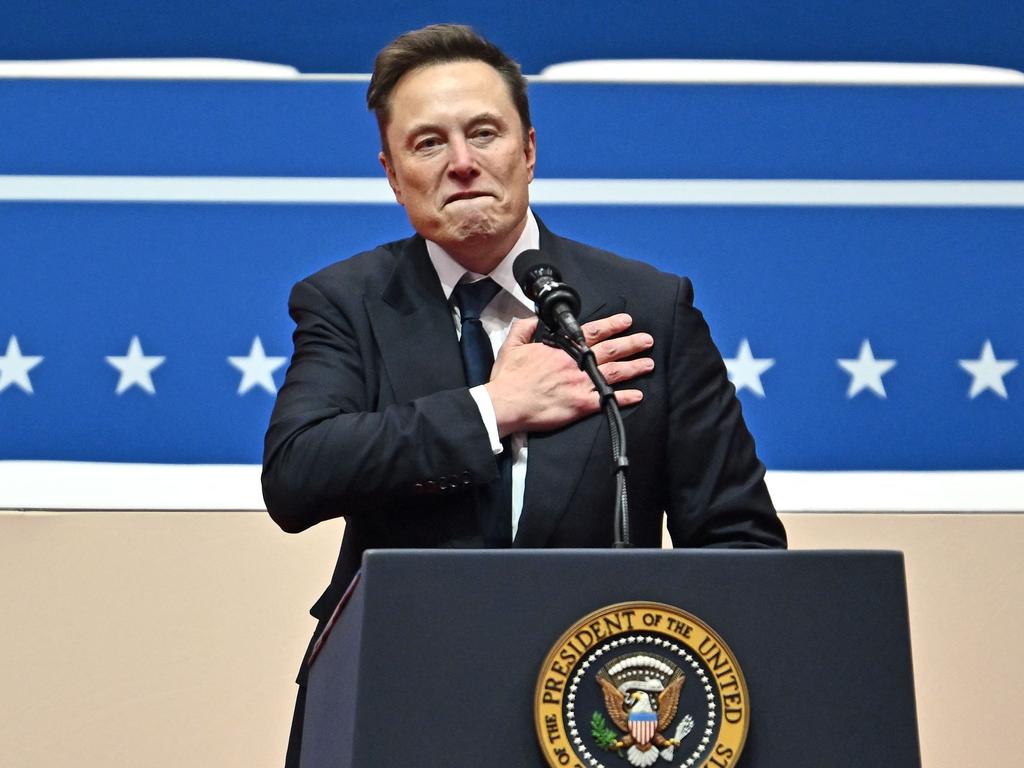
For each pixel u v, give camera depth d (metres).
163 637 11.20
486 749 5.09
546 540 7.12
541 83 12.16
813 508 11.45
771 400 11.63
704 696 5.15
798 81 12.22
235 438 11.58
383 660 5.11
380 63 8.12
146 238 11.80
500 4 12.35
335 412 7.36
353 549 7.39
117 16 12.20
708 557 5.29
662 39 12.34
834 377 11.70
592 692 5.12
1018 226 11.99
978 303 11.84
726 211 11.98
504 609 5.19
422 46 8.06
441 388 7.59
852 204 11.99
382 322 7.86
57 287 11.70
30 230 11.77
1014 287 11.88
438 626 5.16
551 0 12.34
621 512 6.22
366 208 11.94
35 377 11.55
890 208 11.98
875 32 12.38
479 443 7.00
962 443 11.61
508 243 7.99
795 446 11.58
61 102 11.99
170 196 11.89
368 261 8.28
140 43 12.18
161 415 11.57
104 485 11.42
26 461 11.44
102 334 11.65
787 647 5.24
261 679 11.16
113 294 11.71
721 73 12.23
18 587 11.20
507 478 7.29
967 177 12.06
